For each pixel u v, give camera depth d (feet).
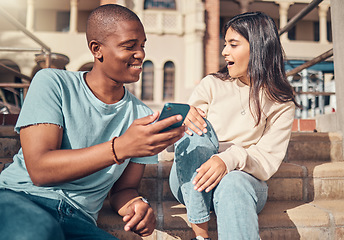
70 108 3.04
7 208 2.24
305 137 6.89
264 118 4.34
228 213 3.09
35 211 2.26
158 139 2.39
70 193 3.07
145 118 2.43
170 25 41.42
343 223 4.26
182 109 2.43
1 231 2.02
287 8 46.85
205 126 3.62
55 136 2.76
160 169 5.25
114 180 3.44
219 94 4.67
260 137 4.52
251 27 4.23
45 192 2.88
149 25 41.16
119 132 3.37
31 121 2.68
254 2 47.42
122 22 2.82
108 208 4.39
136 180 3.75
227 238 3.05
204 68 41.47
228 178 3.25
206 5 42.22
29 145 2.64
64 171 2.52
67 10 51.55
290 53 46.96
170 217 4.14
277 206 4.84
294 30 53.83
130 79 3.05
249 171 3.65
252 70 4.26
